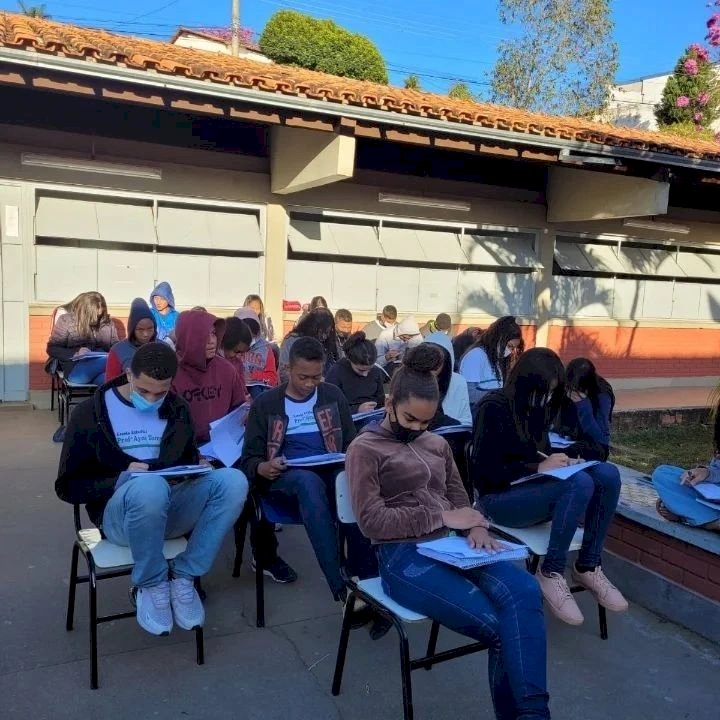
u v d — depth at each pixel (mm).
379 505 2805
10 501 5109
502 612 2539
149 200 8750
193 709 2846
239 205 9211
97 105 8281
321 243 9758
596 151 8812
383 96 7707
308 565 4301
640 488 4496
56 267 8375
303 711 2871
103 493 3166
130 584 3875
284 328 9602
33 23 8312
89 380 6875
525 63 22469
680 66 21438
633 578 3982
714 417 3885
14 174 7969
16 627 3383
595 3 21906
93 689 2932
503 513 3527
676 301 12836
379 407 4914
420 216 10414
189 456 3391
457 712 2912
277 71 8773
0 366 8203
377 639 3443
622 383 12453
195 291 9109
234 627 3510
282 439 3771
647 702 3045
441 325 8195
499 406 3537
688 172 9688
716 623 3523
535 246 11383
